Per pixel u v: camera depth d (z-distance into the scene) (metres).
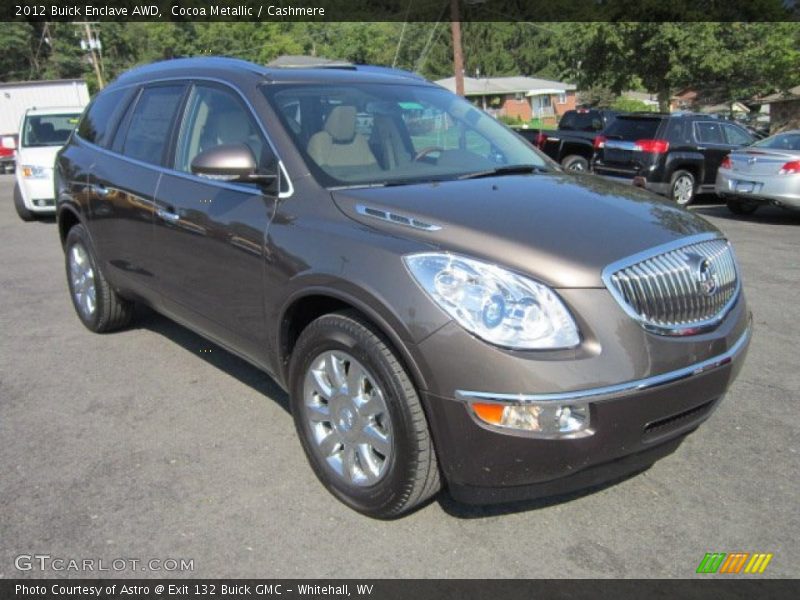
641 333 2.66
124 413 4.02
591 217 2.99
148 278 4.41
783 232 10.28
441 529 2.95
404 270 2.68
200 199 3.78
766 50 27.16
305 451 3.26
